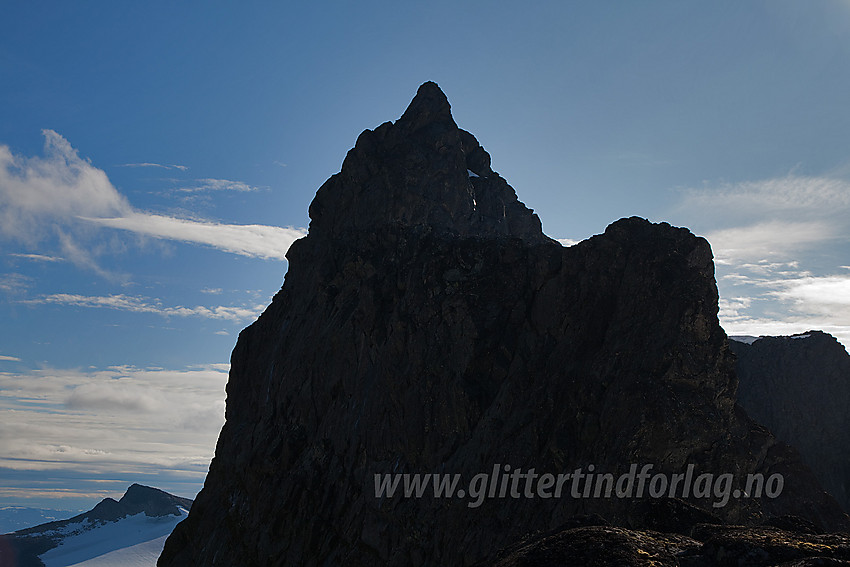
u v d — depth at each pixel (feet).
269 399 293.43
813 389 306.55
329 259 294.05
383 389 243.19
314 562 234.79
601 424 191.62
